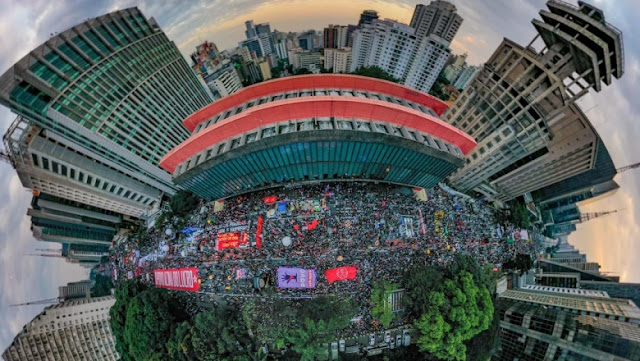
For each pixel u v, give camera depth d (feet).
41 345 330.13
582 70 254.68
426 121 260.62
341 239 294.05
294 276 279.49
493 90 301.43
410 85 476.13
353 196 312.09
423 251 303.48
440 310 267.18
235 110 294.87
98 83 287.28
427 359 280.31
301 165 283.79
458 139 276.82
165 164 295.07
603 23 232.12
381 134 245.45
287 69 549.13
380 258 291.99
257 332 263.70
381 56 456.86
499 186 369.09
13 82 232.53
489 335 288.51
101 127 283.18
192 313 307.58
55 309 348.59
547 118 277.23
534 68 271.90
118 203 370.32
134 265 368.89
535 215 415.85
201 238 319.88
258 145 248.52
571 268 379.35
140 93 323.78
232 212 320.29
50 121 256.73
